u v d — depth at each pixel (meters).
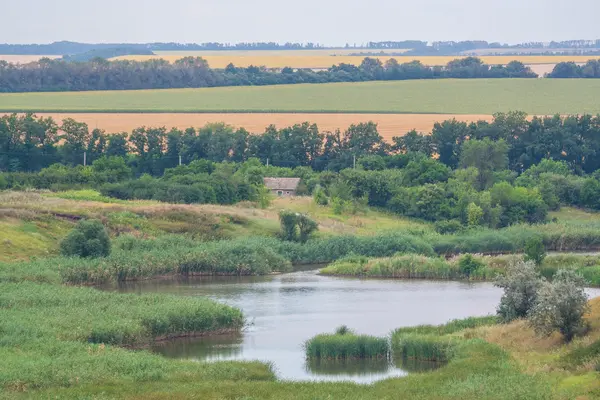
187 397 188.88
